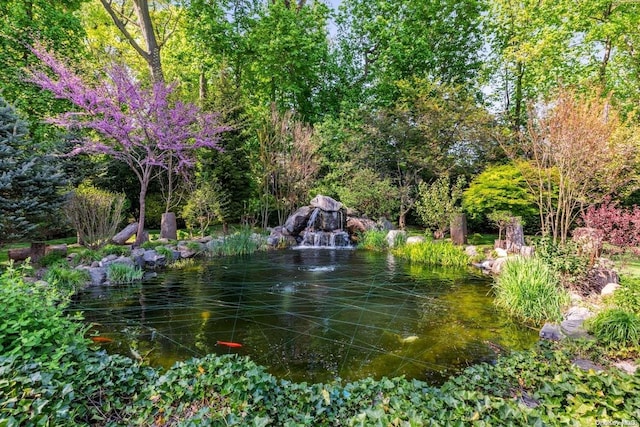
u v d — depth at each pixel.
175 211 12.52
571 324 4.40
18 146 6.50
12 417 1.78
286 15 15.21
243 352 3.84
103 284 6.63
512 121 14.18
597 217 6.49
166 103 9.29
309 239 12.59
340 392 2.51
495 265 8.09
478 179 9.91
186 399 2.30
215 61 14.52
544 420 2.10
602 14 12.56
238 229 12.77
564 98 6.76
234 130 12.67
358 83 17.47
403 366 3.57
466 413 2.12
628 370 3.25
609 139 6.60
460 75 16.53
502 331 4.55
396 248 11.24
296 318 4.95
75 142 9.44
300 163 13.75
